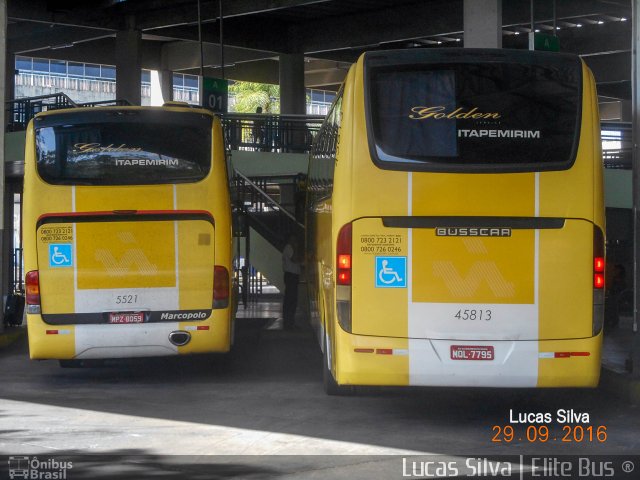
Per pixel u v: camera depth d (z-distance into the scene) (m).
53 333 19.14
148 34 60.75
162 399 17.73
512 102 14.41
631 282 40.19
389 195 14.34
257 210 34.88
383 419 15.62
